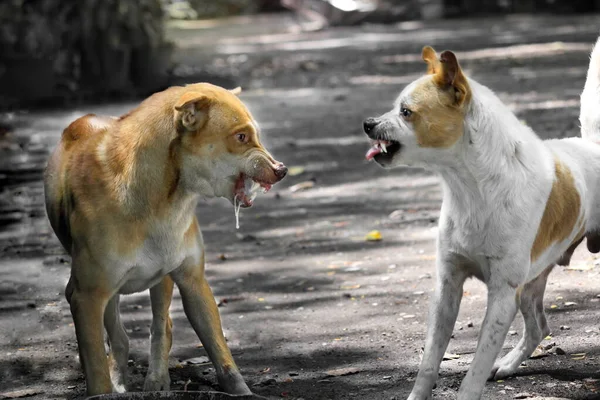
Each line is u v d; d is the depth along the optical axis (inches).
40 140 827.4
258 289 453.1
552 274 437.1
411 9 1913.1
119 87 1049.5
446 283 310.7
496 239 296.7
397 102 301.1
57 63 1037.2
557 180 310.0
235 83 1148.5
